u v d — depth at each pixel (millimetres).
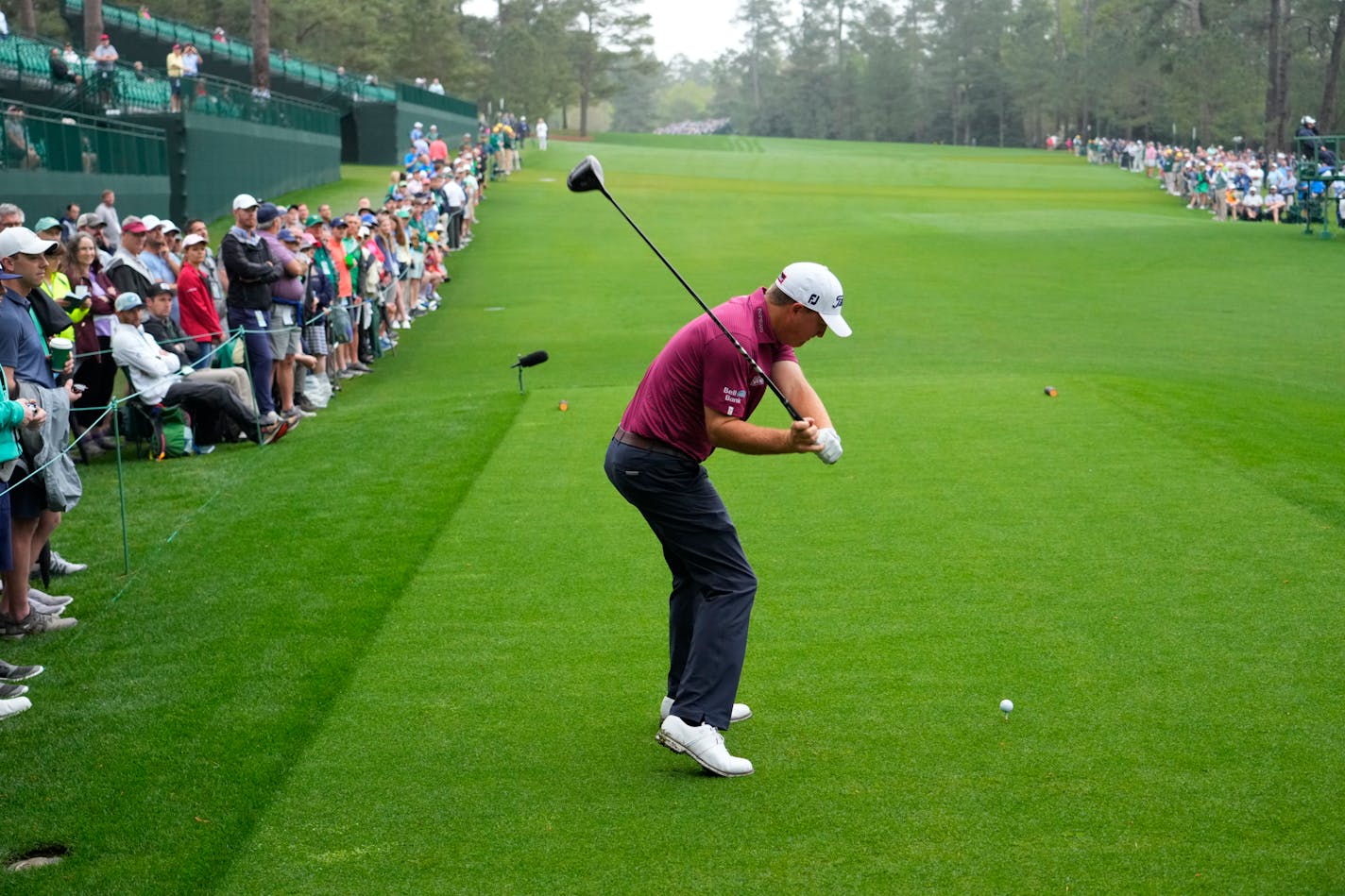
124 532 6695
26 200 18766
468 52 81062
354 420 10938
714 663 4156
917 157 65688
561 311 19375
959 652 5066
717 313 4191
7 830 3900
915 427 9328
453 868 3574
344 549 6785
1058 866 3480
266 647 5379
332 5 62188
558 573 6227
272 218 11125
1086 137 87188
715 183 44594
